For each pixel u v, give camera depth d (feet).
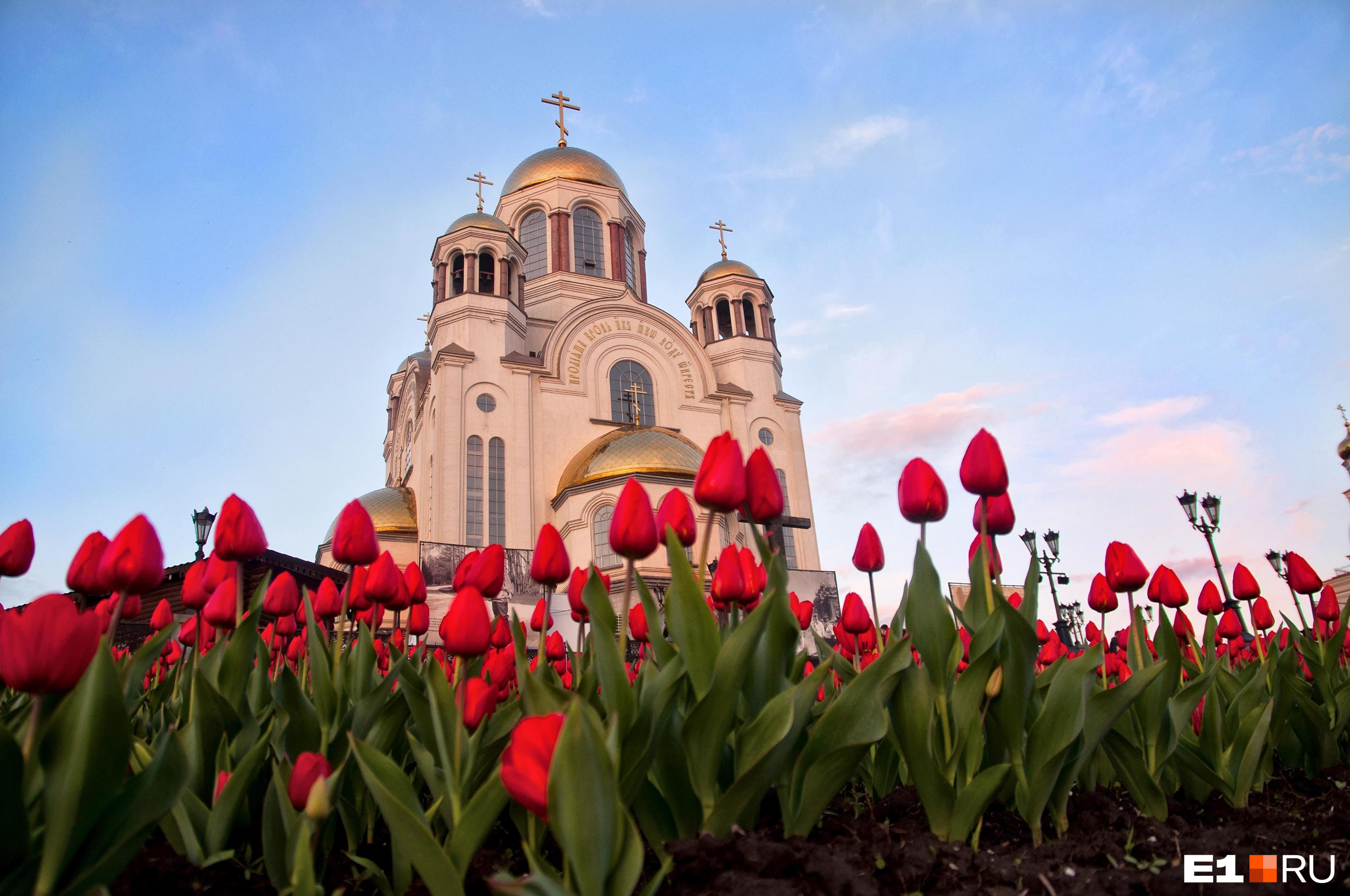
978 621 10.96
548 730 6.02
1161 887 7.97
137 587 8.60
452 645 8.38
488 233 125.18
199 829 9.04
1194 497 53.67
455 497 107.55
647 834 9.21
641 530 9.30
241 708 10.30
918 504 10.11
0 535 9.60
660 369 132.77
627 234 152.15
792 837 9.31
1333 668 14.61
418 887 8.44
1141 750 11.50
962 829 9.49
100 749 6.21
